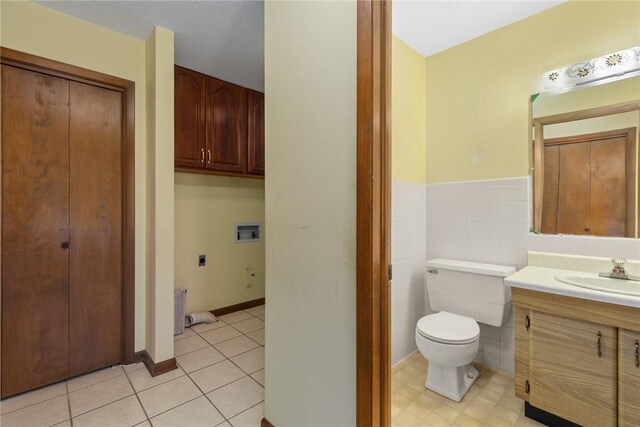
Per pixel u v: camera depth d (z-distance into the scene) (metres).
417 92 2.33
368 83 0.98
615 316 1.28
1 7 1.69
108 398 1.76
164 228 2.06
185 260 2.90
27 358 1.81
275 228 1.41
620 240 1.66
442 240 2.32
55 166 1.90
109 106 2.09
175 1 1.76
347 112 1.06
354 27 1.03
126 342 2.13
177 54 2.32
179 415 1.62
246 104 2.92
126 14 1.88
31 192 1.82
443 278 2.13
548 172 1.89
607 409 1.31
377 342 1.02
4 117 1.73
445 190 2.31
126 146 2.12
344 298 1.09
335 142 1.11
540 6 1.85
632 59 1.61
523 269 1.80
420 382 1.96
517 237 1.99
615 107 1.69
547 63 1.88
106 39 2.03
